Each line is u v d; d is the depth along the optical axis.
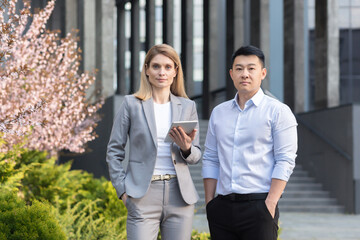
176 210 3.57
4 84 5.62
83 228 5.46
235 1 15.73
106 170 12.45
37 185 6.73
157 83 3.62
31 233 3.51
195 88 29.42
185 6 19.70
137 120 3.58
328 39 13.52
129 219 3.57
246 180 3.29
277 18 21.34
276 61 21.20
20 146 5.68
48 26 16.41
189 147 3.51
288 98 14.78
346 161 12.12
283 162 3.24
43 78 6.60
